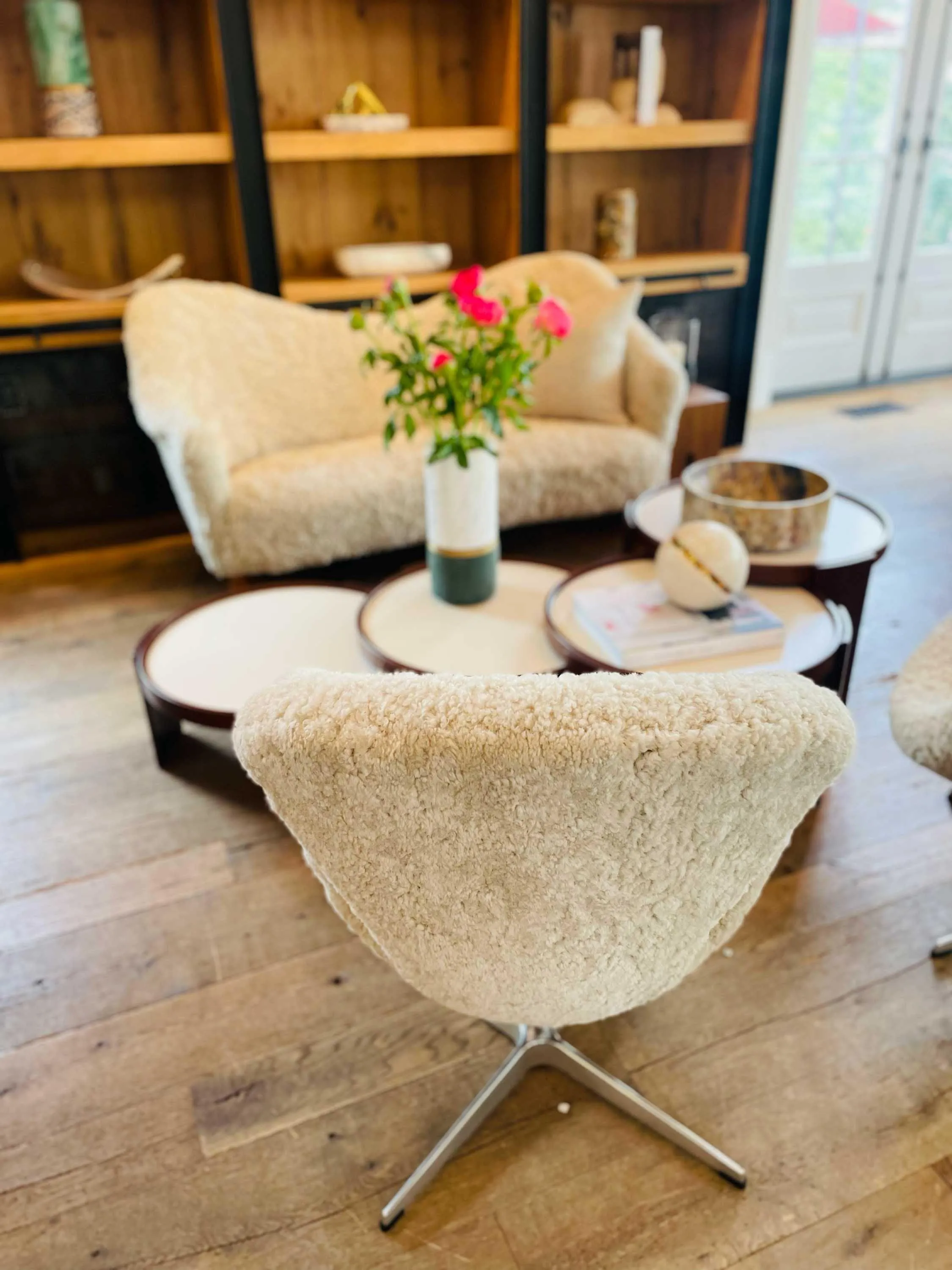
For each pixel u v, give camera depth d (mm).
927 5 3867
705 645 1536
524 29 2914
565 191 3590
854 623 1865
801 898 1590
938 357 4719
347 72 3141
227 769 1954
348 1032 1375
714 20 3506
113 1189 1176
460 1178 1181
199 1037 1370
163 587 2750
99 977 1468
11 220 2914
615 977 911
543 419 2898
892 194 4234
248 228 2836
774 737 670
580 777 665
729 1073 1301
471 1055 1341
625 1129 1238
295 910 1593
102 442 2902
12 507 2846
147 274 3105
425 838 758
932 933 1521
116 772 1944
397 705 688
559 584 1836
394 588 1960
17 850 1732
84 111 2645
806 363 4457
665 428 2775
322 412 2725
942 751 1269
